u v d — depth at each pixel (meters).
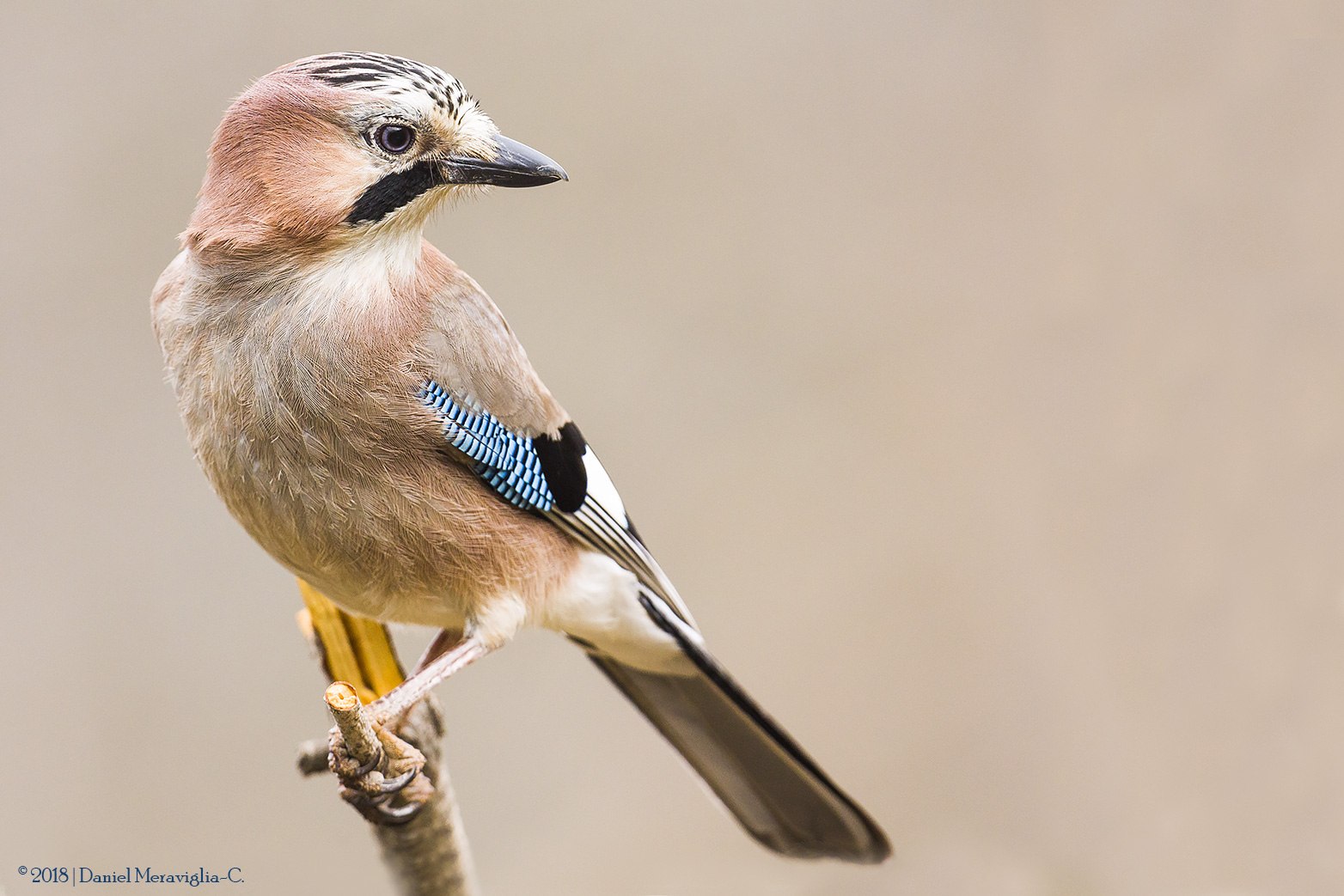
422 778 6.62
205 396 6.50
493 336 7.07
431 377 6.72
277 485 6.57
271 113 6.38
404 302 6.71
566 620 7.56
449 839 7.18
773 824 8.55
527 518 7.22
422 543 6.84
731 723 8.34
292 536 6.72
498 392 6.99
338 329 6.47
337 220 6.43
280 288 6.44
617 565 7.67
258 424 6.47
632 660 8.10
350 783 6.44
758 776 8.45
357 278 6.59
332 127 6.42
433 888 7.37
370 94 6.46
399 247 6.78
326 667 7.50
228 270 6.41
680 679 8.26
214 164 6.48
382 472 6.65
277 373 6.42
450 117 6.71
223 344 6.43
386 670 7.46
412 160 6.63
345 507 6.64
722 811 9.49
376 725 6.55
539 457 7.18
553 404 7.39
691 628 8.02
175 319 6.53
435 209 6.91
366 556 6.80
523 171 6.80
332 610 7.52
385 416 6.58
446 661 6.94
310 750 6.81
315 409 6.47
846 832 8.45
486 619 7.09
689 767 8.59
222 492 6.75
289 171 6.36
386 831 6.93
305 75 6.45
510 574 7.12
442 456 6.82
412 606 7.09
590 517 7.48
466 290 7.09
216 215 6.43
